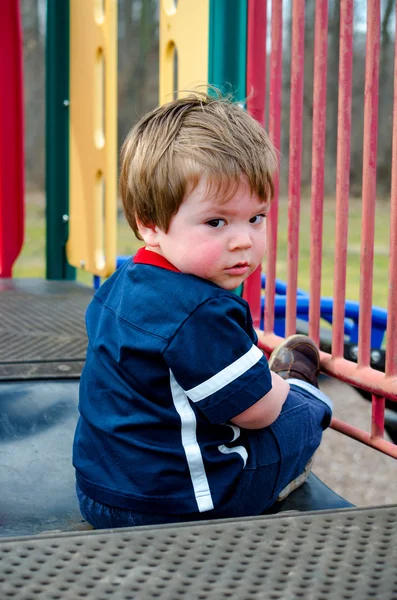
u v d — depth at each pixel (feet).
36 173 32.76
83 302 10.67
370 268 5.59
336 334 5.95
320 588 3.09
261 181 4.09
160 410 4.09
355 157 28.04
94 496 4.33
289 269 6.73
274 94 6.93
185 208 4.05
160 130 4.24
